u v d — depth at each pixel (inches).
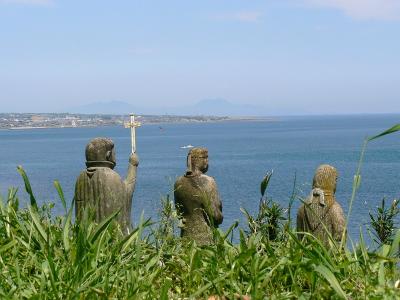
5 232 216.2
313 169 2650.1
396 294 157.6
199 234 428.5
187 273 191.3
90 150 384.8
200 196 429.4
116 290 173.0
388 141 5231.3
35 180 2283.5
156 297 170.9
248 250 181.3
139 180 1971.0
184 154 3983.8
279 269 182.7
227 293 176.1
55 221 233.5
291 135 7642.7
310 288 173.8
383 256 175.9
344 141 5472.4
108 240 207.8
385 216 319.9
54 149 5354.3
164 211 261.1
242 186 1759.4
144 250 203.3
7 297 166.7
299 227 368.8
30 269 193.6
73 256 186.4
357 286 167.0
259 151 4261.8
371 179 1982.0
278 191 1290.6
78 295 166.2
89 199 379.6
